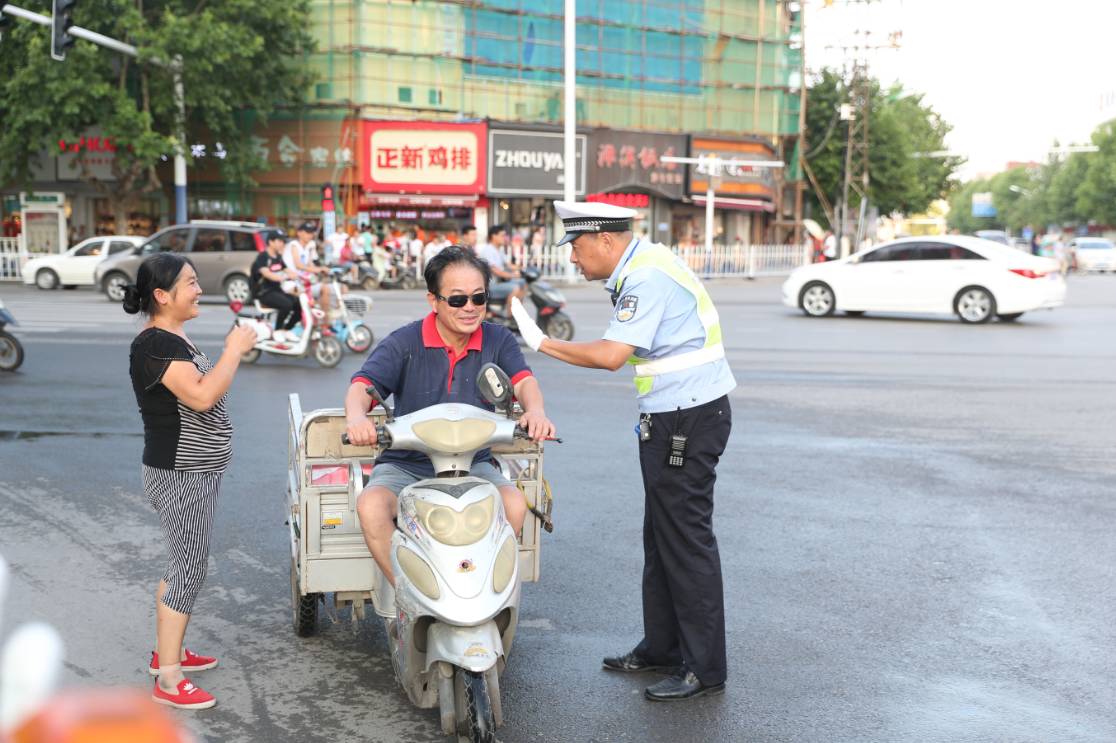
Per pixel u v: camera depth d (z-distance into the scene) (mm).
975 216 139875
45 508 6945
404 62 36281
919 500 7395
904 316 21578
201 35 29391
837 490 7641
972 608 5379
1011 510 7160
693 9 42750
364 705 4242
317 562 4422
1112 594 5586
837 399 11406
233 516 6855
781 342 16625
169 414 4195
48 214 33406
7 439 8969
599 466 8344
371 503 3980
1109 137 77125
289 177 36188
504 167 36656
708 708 4258
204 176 36531
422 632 3730
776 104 45406
